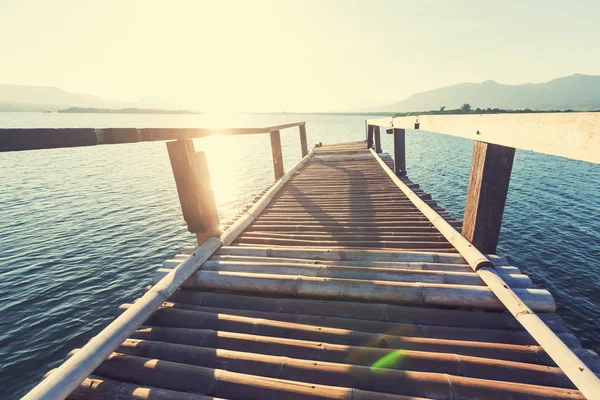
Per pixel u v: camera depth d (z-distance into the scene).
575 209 17.33
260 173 29.44
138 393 2.24
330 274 3.65
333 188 8.74
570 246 12.72
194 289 3.73
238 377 2.34
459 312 3.03
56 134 2.05
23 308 9.41
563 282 10.19
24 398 1.94
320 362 2.46
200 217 4.23
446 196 20.16
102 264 12.14
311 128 101.25
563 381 2.26
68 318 9.02
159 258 12.69
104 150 52.28
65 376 2.14
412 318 3.01
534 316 2.61
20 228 15.74
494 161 3.67
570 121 1.90
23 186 25.05
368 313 3.09
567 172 28.72
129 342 2.74
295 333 2.86
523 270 10.98
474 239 4.01
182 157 3.90
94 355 2.36
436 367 2.41
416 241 4.75
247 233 5.30
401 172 10.03
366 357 2.51
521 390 2.15
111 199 21.23
